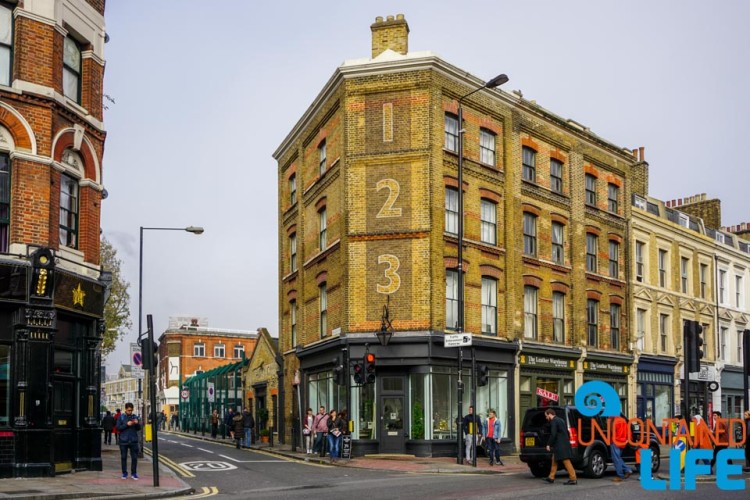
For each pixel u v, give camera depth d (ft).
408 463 84.79
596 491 53.67
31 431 61.62
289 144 126.62
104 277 74.23
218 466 82.12
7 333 62.28
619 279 126.52
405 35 98.99
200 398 208.95
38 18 65.72
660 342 136.15
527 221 109.70
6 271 61.72
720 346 154.20
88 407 69.67
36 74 65.21
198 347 294.25
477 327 99.25
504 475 71.67
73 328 69.15
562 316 114.42
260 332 145.38
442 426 94.22
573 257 116.37
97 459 70.18
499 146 105.29
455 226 97.66
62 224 69.10
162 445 131.13
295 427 104.83
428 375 92.79
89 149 72.08
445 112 97.55
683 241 145.28
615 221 126.62
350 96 97.55
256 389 147.84
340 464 83.61
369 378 86.58
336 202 101.86
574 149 118.42
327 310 103.86
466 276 98.32
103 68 75.66
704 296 151.43
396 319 93.40
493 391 101.60
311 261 112.06
